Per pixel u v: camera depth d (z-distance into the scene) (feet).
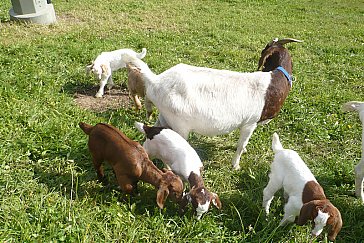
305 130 10.14
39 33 14.97
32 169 7.61
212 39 16.49
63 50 13.17
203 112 7.64
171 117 7.79
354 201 8.02
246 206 7.59
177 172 7.48
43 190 7.14
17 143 8.04
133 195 7.34
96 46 13.78
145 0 22.52
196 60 13.91
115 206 6.92
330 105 11.33
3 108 9.02
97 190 7.48
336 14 25.20
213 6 23.50
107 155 7.21
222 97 7.71
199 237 6.63
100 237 6.38
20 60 11.93
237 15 21.89
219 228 6.85
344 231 7.28
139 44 14.71
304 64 14.69
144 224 6.77
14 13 16.20
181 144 7.57
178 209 7.19
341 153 9.57
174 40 15.89
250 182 8.31
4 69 11.23
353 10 27.02
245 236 6.75
